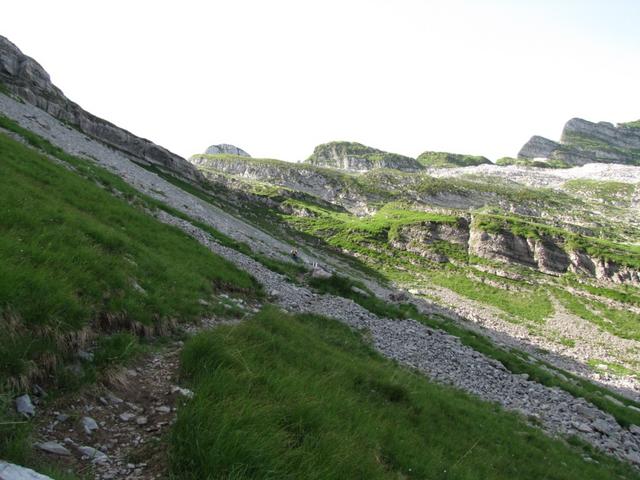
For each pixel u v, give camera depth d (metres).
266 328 15.06
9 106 51.53
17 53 84.94
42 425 6.31
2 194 13.13
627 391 40.94
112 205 23.36
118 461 6.06
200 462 5.88
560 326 73.88
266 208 151.38
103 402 7.39
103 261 11.92
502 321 71.69
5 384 6.49
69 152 45.00
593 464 17.66
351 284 35.38
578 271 106.44
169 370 9.25
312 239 121.00
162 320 11.91
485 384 24.48
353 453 7.55
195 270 20.05
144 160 103.88
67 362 7.93
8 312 7.44
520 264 109.44
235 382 8.12
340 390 11.27
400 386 14.49
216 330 11.34
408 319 33.19
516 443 15.66
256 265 32.31
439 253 113.44
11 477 4.53
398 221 130.25
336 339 19.80
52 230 11.97
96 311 9.79
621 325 77.69
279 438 6.71
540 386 27.62
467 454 12.00
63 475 5.18
